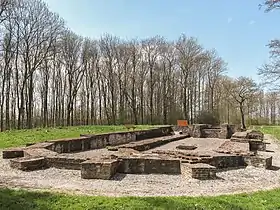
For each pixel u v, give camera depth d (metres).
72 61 43.38
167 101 53.22
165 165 11.74
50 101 46.75
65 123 47.22
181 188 9.26
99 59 48.84
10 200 7.32
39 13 34.34
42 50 35.09
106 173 10.43
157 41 51.56
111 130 31.72
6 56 33.34
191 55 50.69
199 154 13.33
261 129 45.81
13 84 39.47
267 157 13.63
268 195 8.43
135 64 50.91
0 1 28.17
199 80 57.44
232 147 17.27
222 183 10.14
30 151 13.75
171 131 33.34
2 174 10.88
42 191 8.34
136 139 25.84
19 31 33.25
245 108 57.50
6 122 36.62
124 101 51.06
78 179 10.32
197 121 53.50
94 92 50.19
